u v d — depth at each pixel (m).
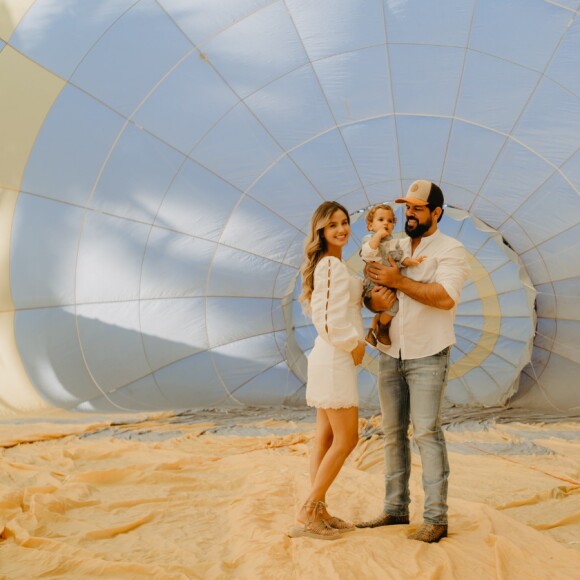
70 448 7.00
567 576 3.22
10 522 4.12
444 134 10.56
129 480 5.65
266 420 9.54
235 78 10.72
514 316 11.97
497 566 3.27
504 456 6.83
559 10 9.73
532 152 10.34
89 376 11.48
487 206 10.85
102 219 11.24
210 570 3.37
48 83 10.97
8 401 11.36
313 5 10.35
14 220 11.33
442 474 3.79
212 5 10.55
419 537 3.72
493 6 9.91
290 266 11.18
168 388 11.53
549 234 10.67
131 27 10.78
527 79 10.09
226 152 10.95
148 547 3.85
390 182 10.91
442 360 3.87
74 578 3.30
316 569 3.27
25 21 10.91
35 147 11.12
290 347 11.55
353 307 3.99
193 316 11.38
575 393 11.15
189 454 6.92
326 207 4.05
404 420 4.11
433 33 10.12
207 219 11.12
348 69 10.47
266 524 4.17
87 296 11.36
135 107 10.93
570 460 6.56
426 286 3.80
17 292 11.43
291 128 10.80
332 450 3.90
